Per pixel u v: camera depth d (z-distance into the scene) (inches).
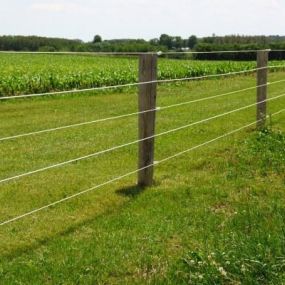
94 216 236.5
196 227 219.9
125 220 229.8
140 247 200.4
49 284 172.1
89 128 465.4
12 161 343.3
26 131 459.2
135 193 267.3
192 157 342.6
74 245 203.3
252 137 386.6
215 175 301.1
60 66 1198.9
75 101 695.1
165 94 813.2
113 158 349.7
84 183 290.7
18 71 975.6
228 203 251.9
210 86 965.2
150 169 277.4
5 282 172.7
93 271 180.9
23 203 256.7
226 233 208.4
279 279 157.9
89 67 1178.0
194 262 174.9
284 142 368.5
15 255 196.1
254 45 2128.4
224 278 161.3
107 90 853.8
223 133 426.6
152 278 173.8
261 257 169.3
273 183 283.0
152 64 263.1
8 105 637.3
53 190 277.4
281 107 600.1
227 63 1550.2
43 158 351.9
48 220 232.1
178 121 500.1
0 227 223.3
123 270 181.0
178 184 282.8
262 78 411.5
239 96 758.5
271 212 230.4
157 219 230.4
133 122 502.3
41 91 891.4
